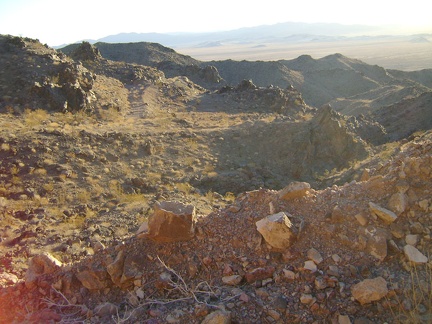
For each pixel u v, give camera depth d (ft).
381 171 21.86
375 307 15.17
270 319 15.58
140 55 297.12
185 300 17.03
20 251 27.32
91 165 50.24
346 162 75.20
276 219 17.57
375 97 231.91
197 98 109.81
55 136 53.72
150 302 17.21
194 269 18.01
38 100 74.43
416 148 21.22
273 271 17.15
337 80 312.71
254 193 20.57
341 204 18.53
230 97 110.32
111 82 108.17
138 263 18.56
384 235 17.03
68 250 26.76
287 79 299.79
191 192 47.32
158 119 80.48
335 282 15.97
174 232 18.81
